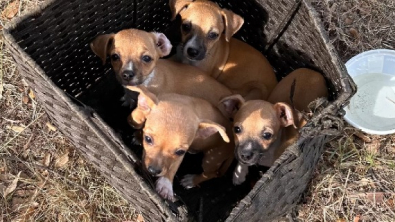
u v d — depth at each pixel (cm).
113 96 72
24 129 72
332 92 62
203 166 66
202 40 69
